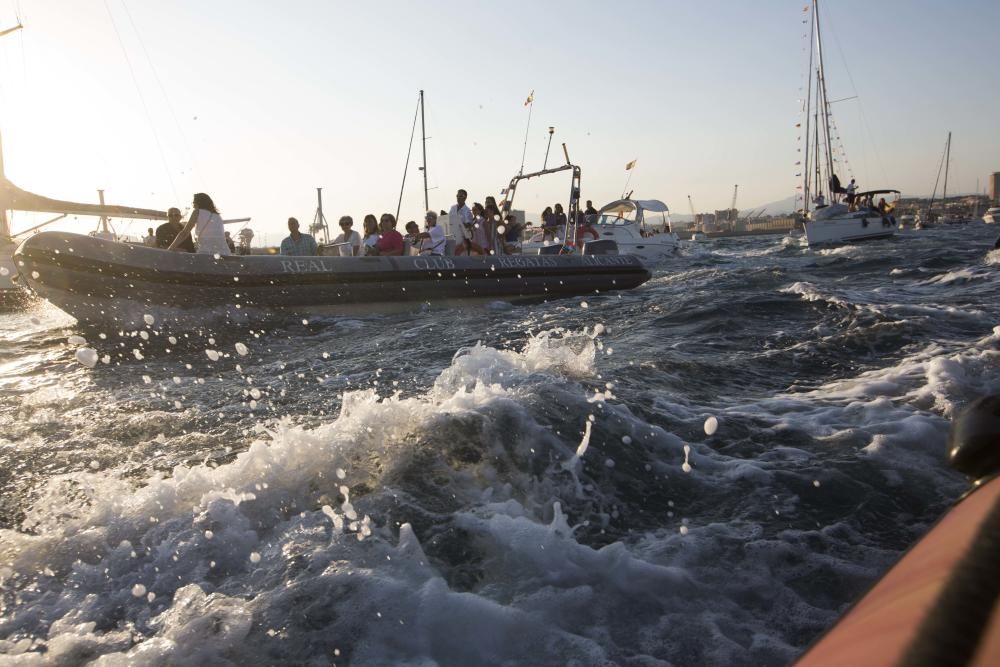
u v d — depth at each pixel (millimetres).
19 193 14281
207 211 8852
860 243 26562
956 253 14344
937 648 283
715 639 1899
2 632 1947
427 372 5258
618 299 9906
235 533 2391
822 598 2094
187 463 3283
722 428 3447
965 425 692
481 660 1833
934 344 5332
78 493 2939
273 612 1952
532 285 10375
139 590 2113
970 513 565
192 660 1797
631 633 1931
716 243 41969
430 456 2844
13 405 4473
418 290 9539
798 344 5711
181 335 7926
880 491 2750
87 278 7785
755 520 2545
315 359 6117
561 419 3203
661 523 2568
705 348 5789
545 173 12352
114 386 5113
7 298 11461
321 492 2652
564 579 2135
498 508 2539
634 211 21000
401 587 2037
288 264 8734
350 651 1833
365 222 12500
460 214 11344
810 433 3396
